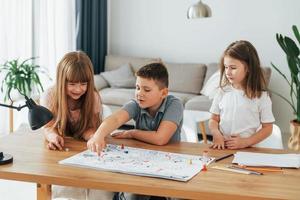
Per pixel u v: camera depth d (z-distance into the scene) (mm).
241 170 1778
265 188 1593
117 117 2152
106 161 1845
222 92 2457
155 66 2180
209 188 1580
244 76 2312
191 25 5941
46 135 2189
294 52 4027
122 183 1613
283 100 5613
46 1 5094
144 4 6121
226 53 2285
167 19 6039
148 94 2143
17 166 1782
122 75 5797
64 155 1940
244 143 2139
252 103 2342
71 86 2182
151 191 1589
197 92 5660
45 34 5113
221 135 2264
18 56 4809
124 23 6254
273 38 5598
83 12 5742
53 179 1674
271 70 5605
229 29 5781
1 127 4766
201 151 2049
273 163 1854
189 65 5781
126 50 6305
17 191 2814
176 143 2172
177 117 2205
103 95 5301
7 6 4598
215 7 5785
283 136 5406
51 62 5266
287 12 5512
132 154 1957
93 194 2178
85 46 5828
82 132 2262
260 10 5609
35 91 5086
